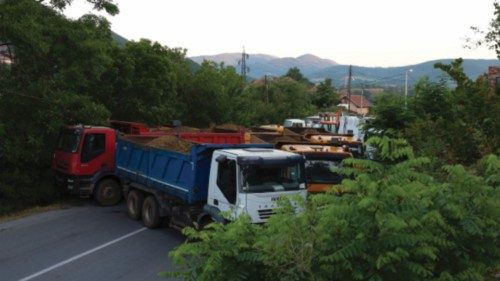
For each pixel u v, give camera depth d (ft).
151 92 88.79
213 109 118.01
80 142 58.44
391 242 13.30
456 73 34.94
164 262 37.60
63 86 61.21
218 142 56.59
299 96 231.71
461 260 15.48
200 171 40.98
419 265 13.58
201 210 41.60
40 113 58.85
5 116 58.34
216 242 14.20
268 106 199.31
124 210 57.36
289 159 38.27
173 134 56.18
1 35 53.93
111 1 67.21
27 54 58.44
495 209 15.85
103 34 67.26
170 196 45.85
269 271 13.79
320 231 13.79
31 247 41.68
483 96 32.27
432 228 14.76
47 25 59.06
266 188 37.14
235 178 37.06
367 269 13.44
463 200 16.14
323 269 13.46
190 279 14.55
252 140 57.77
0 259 38.32
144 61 89.40
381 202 13.64
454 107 35.19
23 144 58.75
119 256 39.17
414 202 14.52
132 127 71.61
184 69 115.03
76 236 45.34
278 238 13.75
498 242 16.11
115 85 84.79
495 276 18.06
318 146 46.78
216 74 121.90
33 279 33.88
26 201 60.75
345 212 13.78
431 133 32.32
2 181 58.29
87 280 33.58
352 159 14.88
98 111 63.05
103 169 59.62
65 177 59.67
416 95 37.65
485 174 19.12
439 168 26.76
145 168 49.19
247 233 14.82
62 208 58.75
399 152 14.98
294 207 15.76
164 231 47.42
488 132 31.48
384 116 35.86
